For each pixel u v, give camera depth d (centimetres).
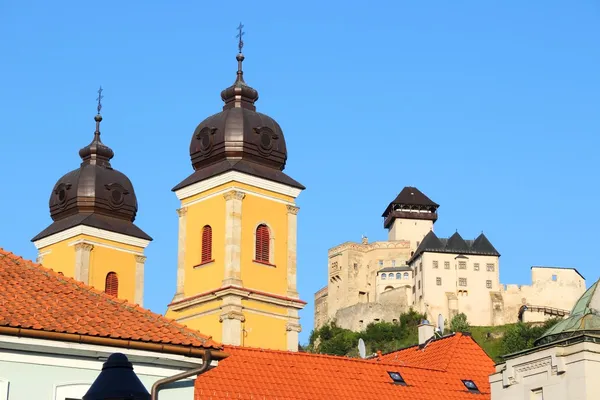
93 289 4381
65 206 10944
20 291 4138
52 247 10875
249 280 10125
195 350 4141
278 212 10494
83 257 10594
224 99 11075
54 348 3909
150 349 4050
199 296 10162
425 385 6781
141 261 10938
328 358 6656
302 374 6397
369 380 6600
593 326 5753
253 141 10575
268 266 10275
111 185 10962
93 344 3953
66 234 10744
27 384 3888
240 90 10981
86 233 10669
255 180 10369
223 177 10325
